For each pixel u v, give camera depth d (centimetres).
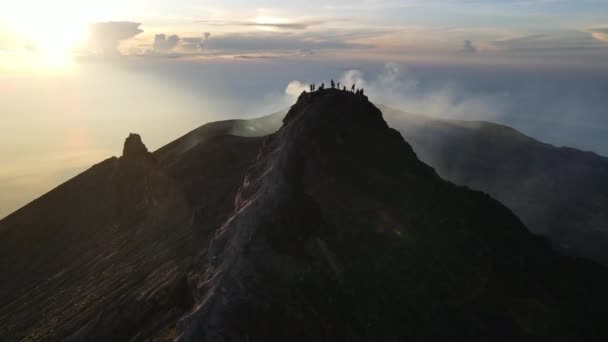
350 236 5550
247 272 4750
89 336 6475
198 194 9962
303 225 5531
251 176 7038
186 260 7425
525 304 5294
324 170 6456
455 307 5019
